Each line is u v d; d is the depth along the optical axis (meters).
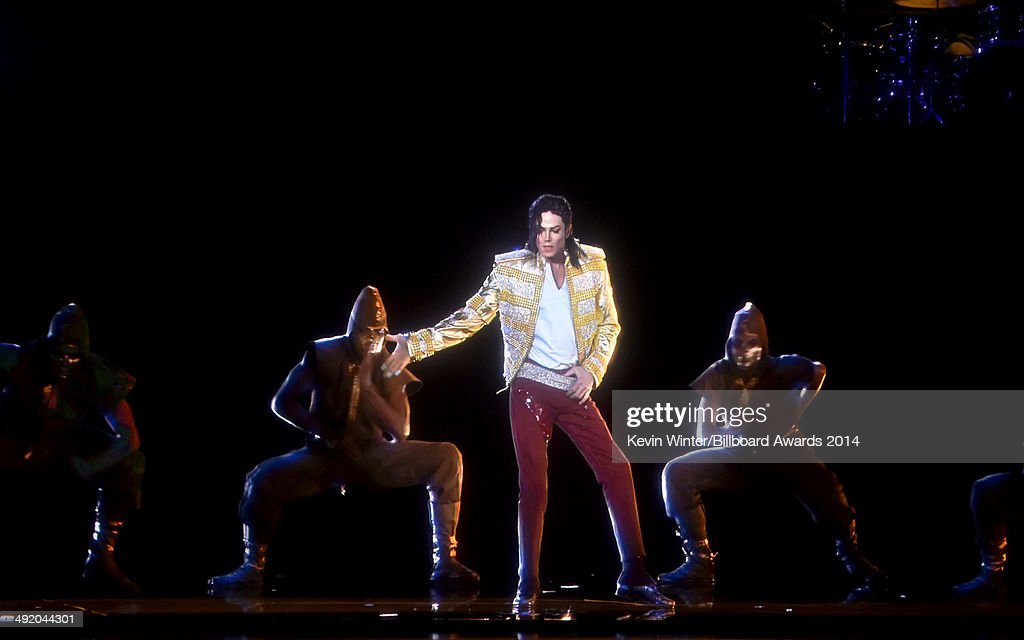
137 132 17.42
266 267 17.81
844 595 13.37
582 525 18.16
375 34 17.48
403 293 17.78
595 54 17.61
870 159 17.61
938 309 17.73
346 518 18.38
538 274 12.49
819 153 17.67
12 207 17.33
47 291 17.48
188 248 17.73
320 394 13.71
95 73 17.23
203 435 18.02
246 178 17.67
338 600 12.34
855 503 18.39
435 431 18.39
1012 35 18.23
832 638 10.02
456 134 17.72
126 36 17.19
